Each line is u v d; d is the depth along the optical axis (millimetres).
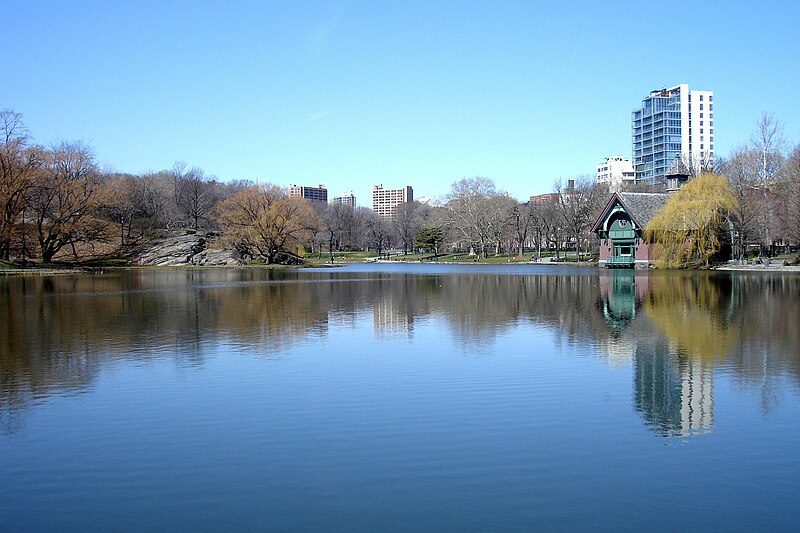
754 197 76812
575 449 10945
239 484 9602
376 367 17656
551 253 130375
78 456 10781
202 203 137250
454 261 128000
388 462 10414
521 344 21328
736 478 9695
